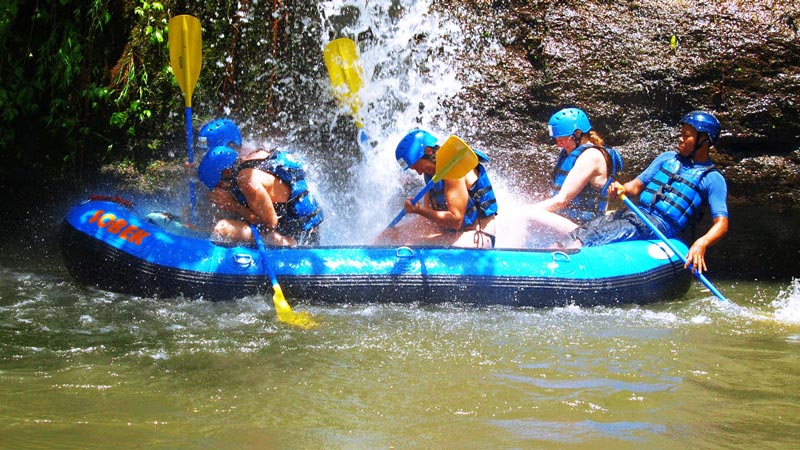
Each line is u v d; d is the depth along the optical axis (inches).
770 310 218.5
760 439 131.5
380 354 171.0
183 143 297.9
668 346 180.7
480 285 209.0
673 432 133.8
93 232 210.5
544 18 308.5
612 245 223.1
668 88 295.0
